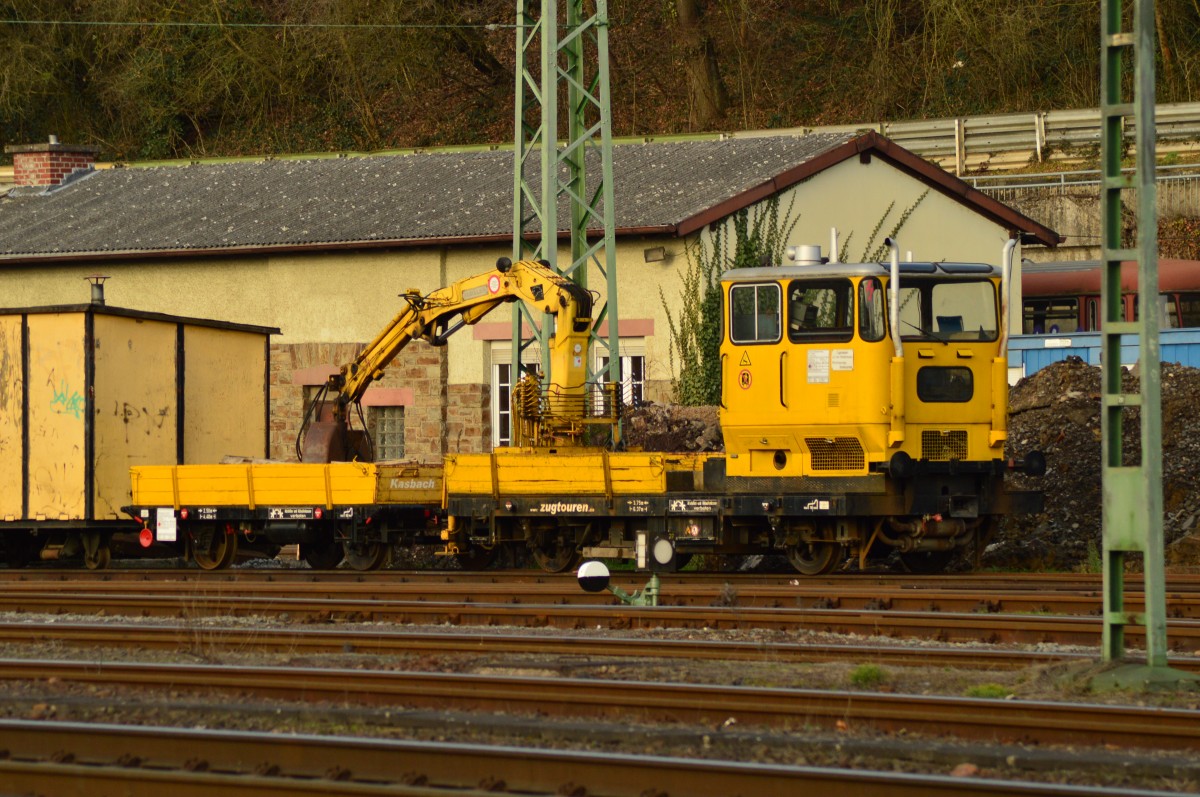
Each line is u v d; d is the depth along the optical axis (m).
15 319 49.97
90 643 28.14
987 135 101.31
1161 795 15.98
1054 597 31.53
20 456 49.84
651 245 61.28
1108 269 24.06
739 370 40.19
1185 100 101.62
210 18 116.69
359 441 50.03
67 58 120.19
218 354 54.06
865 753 18.84
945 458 39.81
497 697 21.39
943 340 39.88
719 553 41.50
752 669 24.91
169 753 18.73
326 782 16.94
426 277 64.81
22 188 79.94
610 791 17.27
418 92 118.25
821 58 110.38
